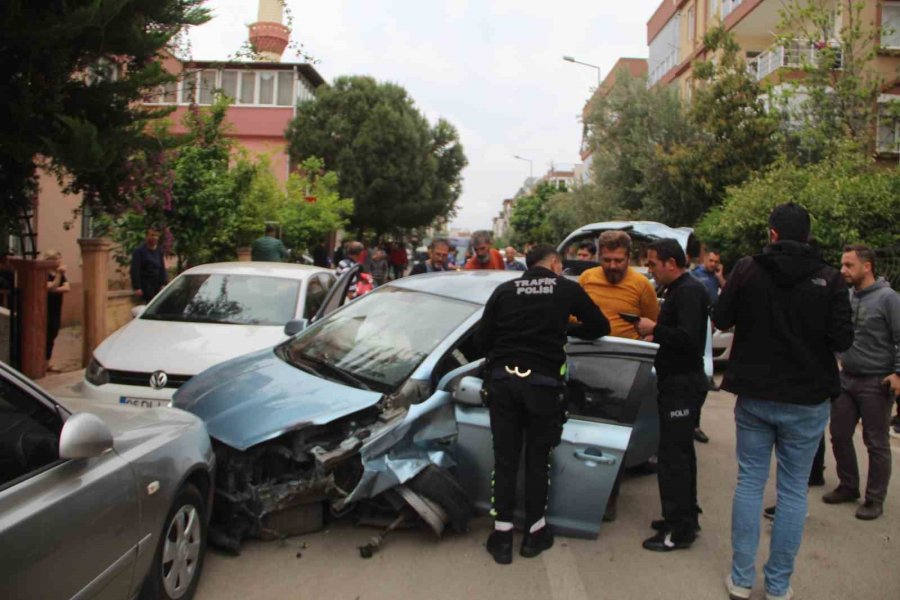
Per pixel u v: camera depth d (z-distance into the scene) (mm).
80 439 2939
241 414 4762
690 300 4648
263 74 32688
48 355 9680
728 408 9078
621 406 4883
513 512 4680
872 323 5367
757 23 22344
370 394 4859
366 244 34656
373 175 32344
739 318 4141
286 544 4715
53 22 5859
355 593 4133
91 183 7305
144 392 6539
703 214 20109
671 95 24281
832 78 17438
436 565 4496
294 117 32781
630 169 24828
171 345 7027
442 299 5719
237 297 8227
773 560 4137
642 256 11664
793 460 4066
